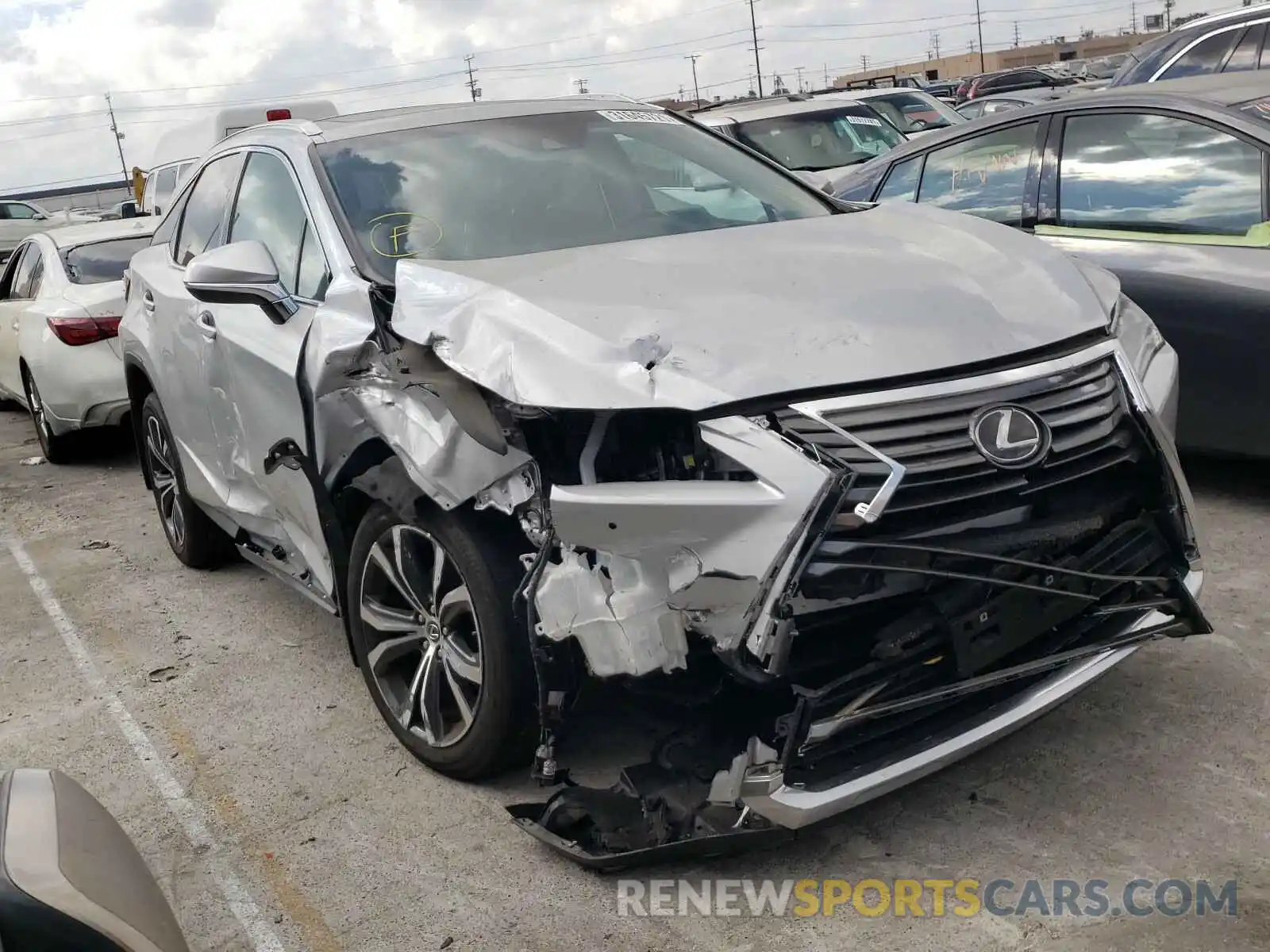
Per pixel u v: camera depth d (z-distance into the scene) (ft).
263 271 12.25
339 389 10.86
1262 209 15.38
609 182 13.21
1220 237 15.65
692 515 8.30
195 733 12.99
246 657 14.97
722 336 9.10
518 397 8.98
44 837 5.80
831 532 8.32
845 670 8.74
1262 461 16.03
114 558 19.84
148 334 16.99
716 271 10.41
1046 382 9.34
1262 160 15.44
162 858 10.64
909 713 9.02
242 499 14.71
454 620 10.67
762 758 8.46
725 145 15.03
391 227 12.19
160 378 16.60
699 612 8.43
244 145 15.30
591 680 9.28
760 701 8.75
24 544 21.25
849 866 9.52
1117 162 17.03
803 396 8.66
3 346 29.43
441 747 11.05
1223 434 15.74
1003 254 11.02
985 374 9.11
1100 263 16.61
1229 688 11.63
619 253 11.21
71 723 13.57
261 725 13.02
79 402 25.44
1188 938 8.32
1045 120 18.04
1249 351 15.24
